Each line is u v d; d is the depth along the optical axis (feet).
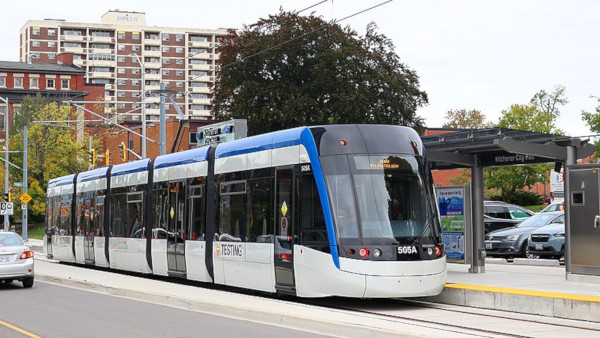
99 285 66.03
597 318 42.32
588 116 199.52
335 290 48.32
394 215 49.60
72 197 100.22
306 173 51.24
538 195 217.15
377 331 36.32
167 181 72.38
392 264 47.96
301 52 172.86
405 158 51.31
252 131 172.04
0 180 225.76
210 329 40.98
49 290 66.90
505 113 220.64
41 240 199.11
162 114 114.42
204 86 542.16
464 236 67.31
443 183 235.81
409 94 176.96
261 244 55.52
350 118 164.35
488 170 212.02
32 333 40.37
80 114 252.42
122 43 525.75
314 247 49.70
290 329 40.63
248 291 65.05
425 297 53.98
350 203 49.16
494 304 48.42
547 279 58.03
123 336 38.96
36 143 225.35
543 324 41.60
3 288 69.26
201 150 66.49
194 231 65.98
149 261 75.46
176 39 536.83
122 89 525.34
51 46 513.04
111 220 85.97
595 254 54.85
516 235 86.99
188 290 59.52
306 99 163.32
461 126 298.35
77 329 41.83
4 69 331.77
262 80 174.40
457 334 34.76
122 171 83.92
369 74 172.04
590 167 55.21
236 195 59.67
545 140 58.03
